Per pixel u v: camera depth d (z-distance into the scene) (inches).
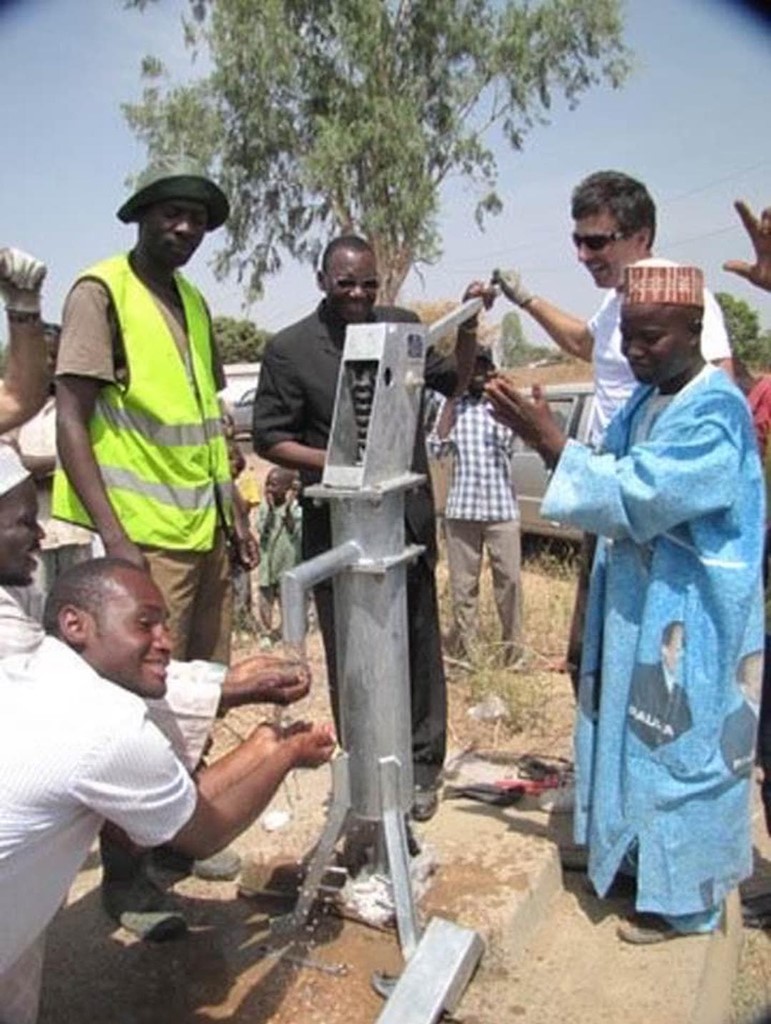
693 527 108.3
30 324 104.1
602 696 115.6
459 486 238.7
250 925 116.4
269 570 280.4
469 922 111.9
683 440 105.7
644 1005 103.7
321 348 132.6
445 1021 100.8
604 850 115.3
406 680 107.7
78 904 122.4
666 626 109.7
